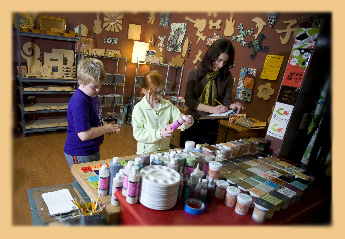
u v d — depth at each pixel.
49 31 3.90
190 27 4.61
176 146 4.16
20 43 3.71
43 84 4.53
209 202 1.26
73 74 4.44
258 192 1.30
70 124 1.66
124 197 1.18
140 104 1.81
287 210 1.33
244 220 1.17
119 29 5.36
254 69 3.50
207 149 1.71
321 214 1.50
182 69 4.83
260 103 3.47
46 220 1.15
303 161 2.10
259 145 2.00
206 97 2.37
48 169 3.12
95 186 1.35
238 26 3.70
